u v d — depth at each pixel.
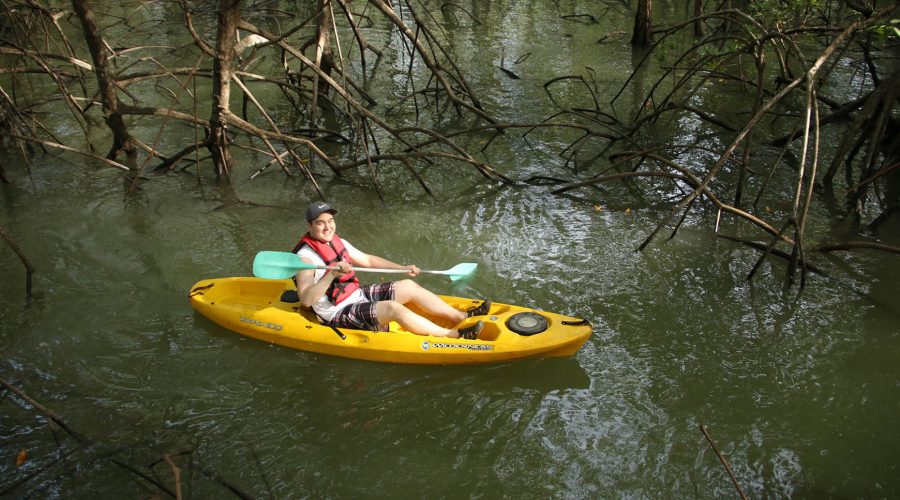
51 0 13.14
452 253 6.33
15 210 6.86
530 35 13.67
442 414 4.41
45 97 9.81
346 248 5.11
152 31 12.91
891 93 7.25
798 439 4.25
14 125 7.75
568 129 9.41
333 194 7.53
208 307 5.18
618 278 5.95
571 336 4.78
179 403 4.41
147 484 3.79
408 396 4.55
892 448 4.20
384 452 4.09
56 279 5.71
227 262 6.07
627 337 5.16
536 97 10.46
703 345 5.10
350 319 4.91
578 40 13.38
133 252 6.18
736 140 6.13
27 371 4.64
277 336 4.95
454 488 3.87
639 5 12.62
